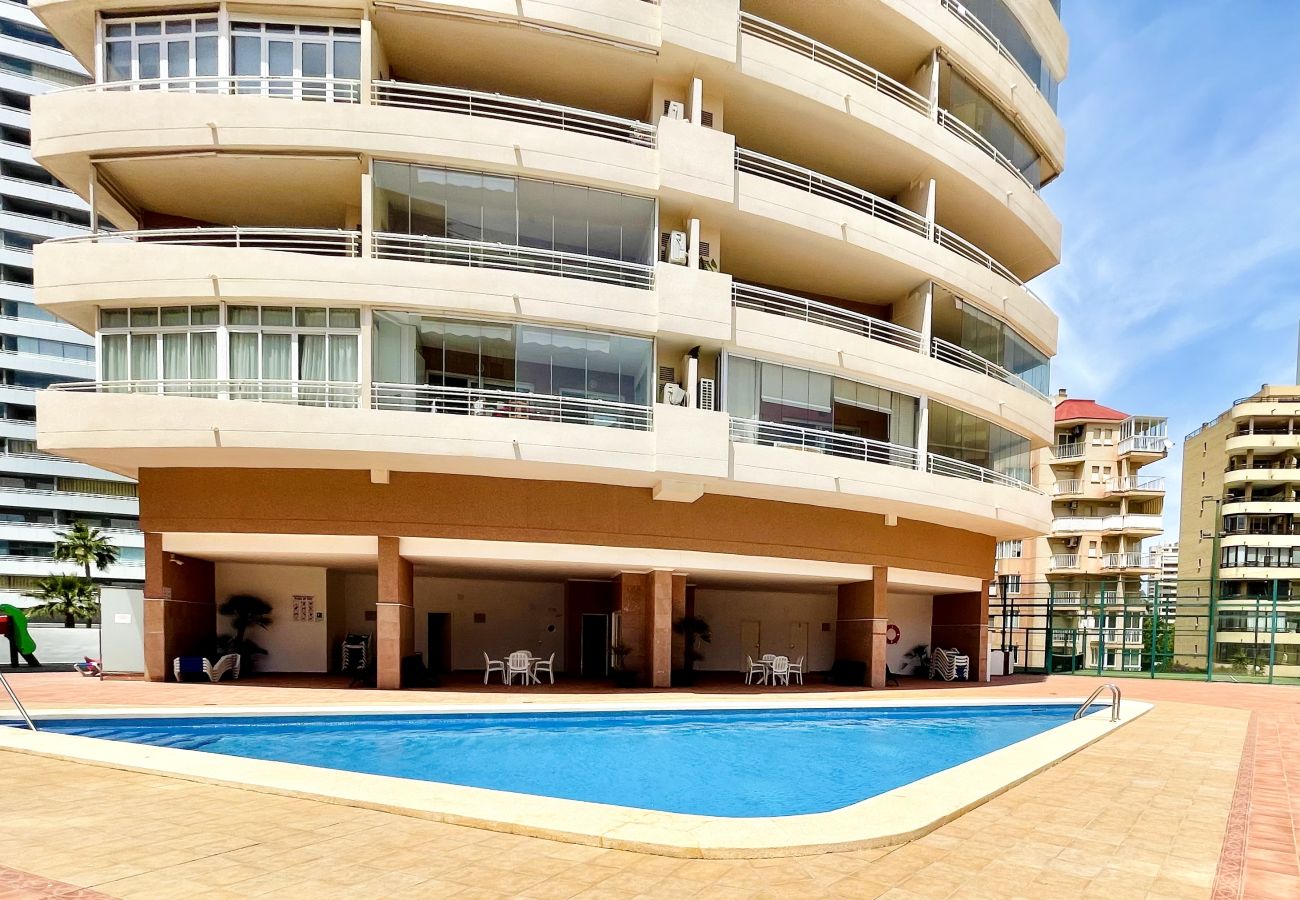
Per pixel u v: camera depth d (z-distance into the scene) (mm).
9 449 50438
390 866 4570
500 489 15469
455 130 14625
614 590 19188
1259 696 18891
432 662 21516
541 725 12227
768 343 16359
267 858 4703
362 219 14445
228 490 15109
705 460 15070
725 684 18547
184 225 16922
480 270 14484
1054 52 23922
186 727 11070
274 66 14695
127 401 13500
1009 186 20906
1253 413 45125
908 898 4211
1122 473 47750
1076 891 4406
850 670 19453
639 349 15422
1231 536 44875
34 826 5367
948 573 20953
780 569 17578
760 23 17828
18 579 49219
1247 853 5223
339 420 13625
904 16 18203
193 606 16875
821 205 17250
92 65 16547
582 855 4809
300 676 17547
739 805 7973
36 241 52344
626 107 17766
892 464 18250
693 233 15984
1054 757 8500
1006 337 21562
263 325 14242
